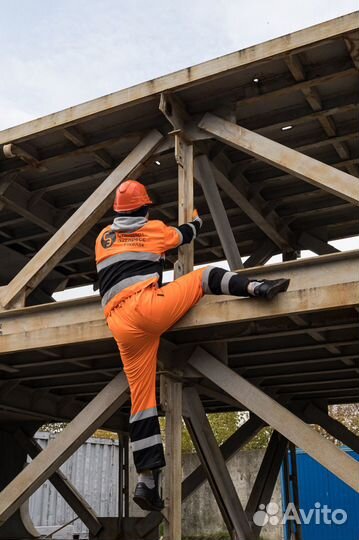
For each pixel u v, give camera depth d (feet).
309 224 25.03
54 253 17.22
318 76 15.71
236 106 16.55
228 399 19.92
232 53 15.47
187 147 16.81
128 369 13.64
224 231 17.72
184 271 15.33
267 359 21.25
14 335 16.46
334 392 26.91
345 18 14.37
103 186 17.40
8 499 15.55
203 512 44.19
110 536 27.30
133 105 16.83
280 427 14.24
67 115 17.61
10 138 18.56
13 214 24.77
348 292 12.78
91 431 15.74
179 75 16.03
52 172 21.70
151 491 13.10
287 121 17.60
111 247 14.06
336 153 20.56
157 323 13.30
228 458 25.50
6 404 22.94
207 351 15.87
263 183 22.22
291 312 13.16
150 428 13.24
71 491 27.99
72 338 15.56
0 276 27.02
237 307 13.70
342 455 13.21
